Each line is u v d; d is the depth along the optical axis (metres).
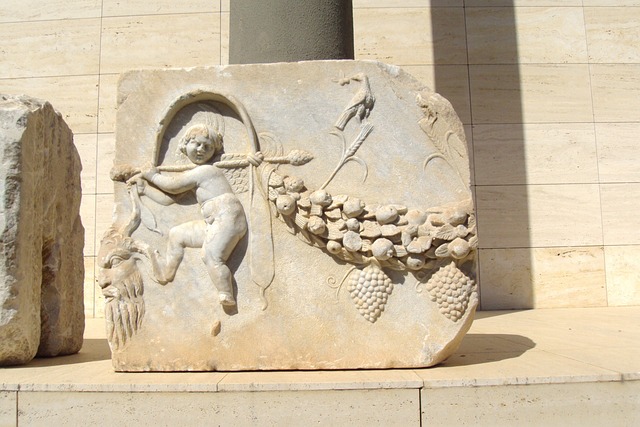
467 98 6.20
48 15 6.27
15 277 2.72
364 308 2.65
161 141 2.80
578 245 6.04
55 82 6.19
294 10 3.24
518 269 5.99
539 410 2.24
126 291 2.68
